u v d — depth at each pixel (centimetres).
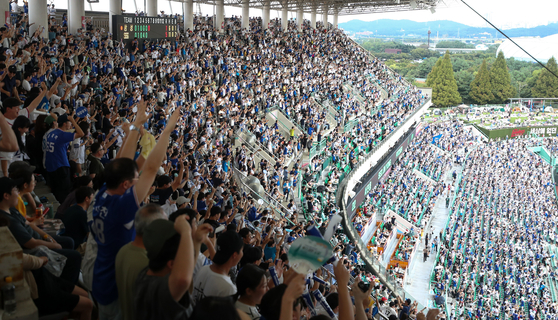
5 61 1288
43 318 504
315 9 7662
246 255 706
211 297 334
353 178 3766
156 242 368
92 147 938
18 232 517
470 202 5822
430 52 19562
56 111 1208
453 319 3192
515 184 7031
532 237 5319
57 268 530
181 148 1855
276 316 403
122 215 443
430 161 6706
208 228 385
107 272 462
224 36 4716
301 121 3931
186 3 4578
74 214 651
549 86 12156
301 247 359
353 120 4791
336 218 416
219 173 2017
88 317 539
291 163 3341
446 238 4469
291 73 4722
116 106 1869
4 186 514
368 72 6925
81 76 2030
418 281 3606
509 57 14138
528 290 4059
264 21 6250
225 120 2755
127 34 3150
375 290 2177
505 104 12562
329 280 1320
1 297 447
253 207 1898
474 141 9031
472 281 3922
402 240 4006
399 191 4784
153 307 358
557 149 9625
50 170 930
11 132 639
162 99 2512
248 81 3722
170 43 3534
